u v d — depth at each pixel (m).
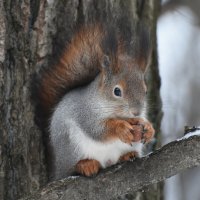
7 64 10.34
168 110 17.02
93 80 10.63
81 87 10.80
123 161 10.11
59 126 10.59
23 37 10.51
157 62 12.64
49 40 10.70
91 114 10.44
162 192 12.47
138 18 12.14
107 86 10.39
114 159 10.58
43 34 10.66
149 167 9.41
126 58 10.67
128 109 10.22
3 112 10.26
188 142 9.19
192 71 19.06
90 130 10.43
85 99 10.52
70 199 9.39
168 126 16.88
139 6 12.20
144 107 10.46
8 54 10.36
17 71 10.44
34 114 10.62
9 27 10.36
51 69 10.73
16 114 10.41
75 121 10.49
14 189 10.33
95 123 10.41
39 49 10.64
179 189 17.34
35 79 10.60
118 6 11.46
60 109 10.66
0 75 10.21
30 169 10.55
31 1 10.55
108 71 10.42
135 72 10.45
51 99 10.77
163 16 18.44
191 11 17.77
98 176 9.56
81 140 10.44
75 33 10.74
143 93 10.38
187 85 18.62
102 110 10.38
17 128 10.41
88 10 11.00
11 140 10.34
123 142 10.27
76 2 10.91
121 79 10.34
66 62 10.78
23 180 10.44
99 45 10.65
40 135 10.68
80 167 10.16
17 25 10.45
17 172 10.38
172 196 17.30
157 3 13.15
